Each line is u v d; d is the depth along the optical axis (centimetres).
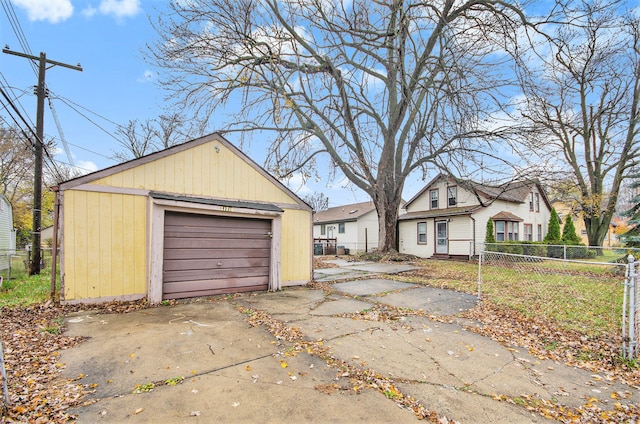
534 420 252
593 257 1477
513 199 1900
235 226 721
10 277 958
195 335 424
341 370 330
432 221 1983
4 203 1274
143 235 620
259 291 749
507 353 395
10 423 225
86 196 567
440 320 530
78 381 293
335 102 963
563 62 966
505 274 1066
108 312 527
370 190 1588
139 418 238
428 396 283
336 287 821
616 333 467
